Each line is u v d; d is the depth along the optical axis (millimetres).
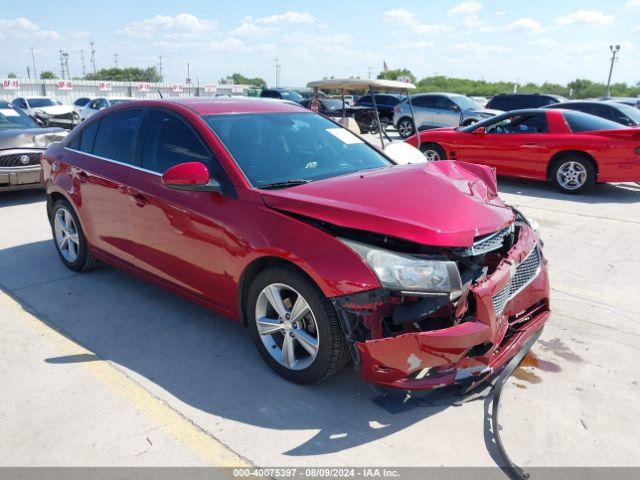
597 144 8648
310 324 3158
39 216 7512
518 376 3428
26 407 3092
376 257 2809
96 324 4156
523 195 9055
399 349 2766
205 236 3564
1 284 4969
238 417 3010
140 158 4203
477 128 10133
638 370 3510
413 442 2803
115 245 4512
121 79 87062
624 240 6398
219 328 4098
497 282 2961
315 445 2781
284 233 3098
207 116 3932
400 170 3766
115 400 3162
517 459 2684
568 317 4297
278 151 3855
